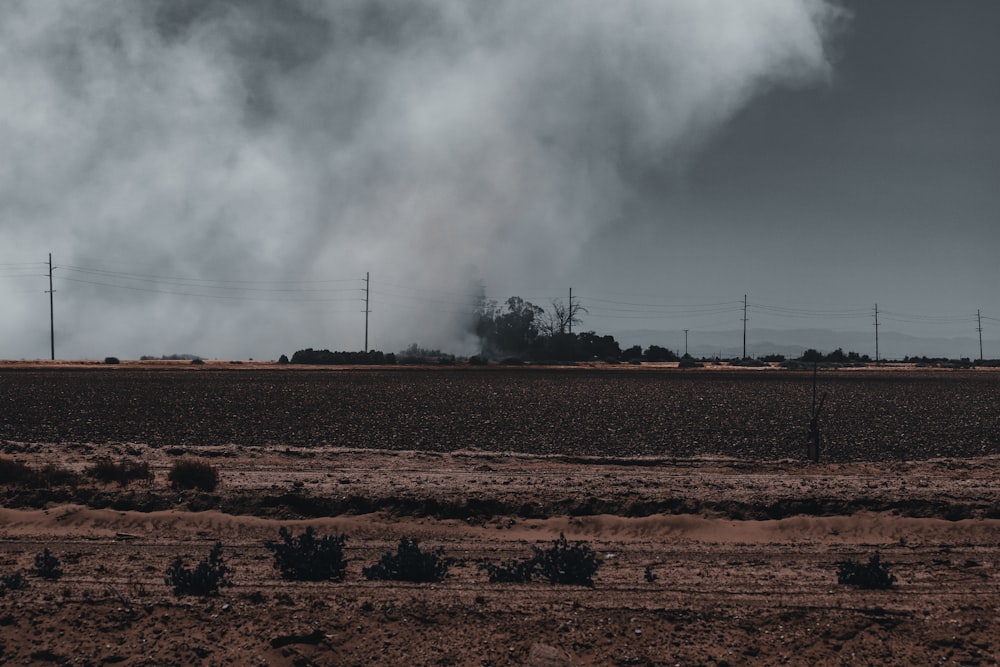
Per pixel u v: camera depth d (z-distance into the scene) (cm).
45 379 11169
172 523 3094
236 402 8062
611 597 2178
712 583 2347
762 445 5409
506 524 3216
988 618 2034
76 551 2712
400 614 1995
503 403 8262
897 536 3050
